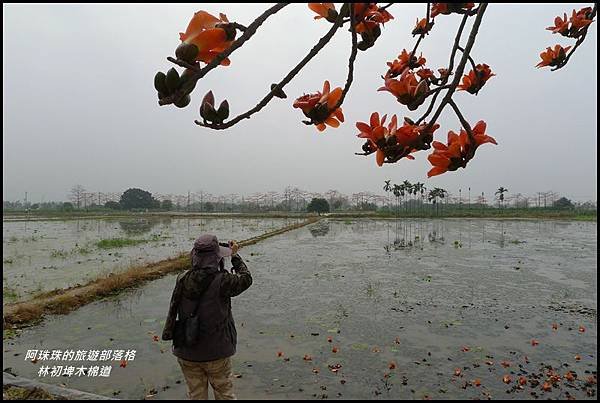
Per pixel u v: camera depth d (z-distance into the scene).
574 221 38.12
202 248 3.18
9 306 7.12
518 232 24.95
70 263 12.39
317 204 53.78
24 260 13.00
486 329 6.28
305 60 1.05
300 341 5.77
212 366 3.15
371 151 1.12
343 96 1.06
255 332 6.16
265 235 22.03
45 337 5.91
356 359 5.14
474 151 1.05
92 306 7.62
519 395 4.20
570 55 1.66
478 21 1.07
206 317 3.09
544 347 5.51
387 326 6.43
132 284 9.30
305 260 13.32
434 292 8.71
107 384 4.48
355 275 10.67
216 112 1.05
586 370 4.77
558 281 9.85
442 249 16.20
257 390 4.36
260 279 10.17
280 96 1.07
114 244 17.42
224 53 0.91
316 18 1.07
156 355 5.25
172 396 4.22
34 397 3.59
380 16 1.14
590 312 7.19
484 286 9.28
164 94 0.91
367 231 26.23
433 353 5.32
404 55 1.49
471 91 1.35
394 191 54.59
